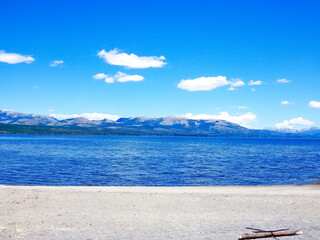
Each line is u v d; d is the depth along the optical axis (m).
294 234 12.88
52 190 24.06
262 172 50.38
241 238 12.13
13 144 160.38
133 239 11.96
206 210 17.52
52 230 13.04
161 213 16.59
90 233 12.70
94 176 43.12
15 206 17.66
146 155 92.69
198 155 95.19
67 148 129.25
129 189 26.58
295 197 22.36
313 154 107.81
